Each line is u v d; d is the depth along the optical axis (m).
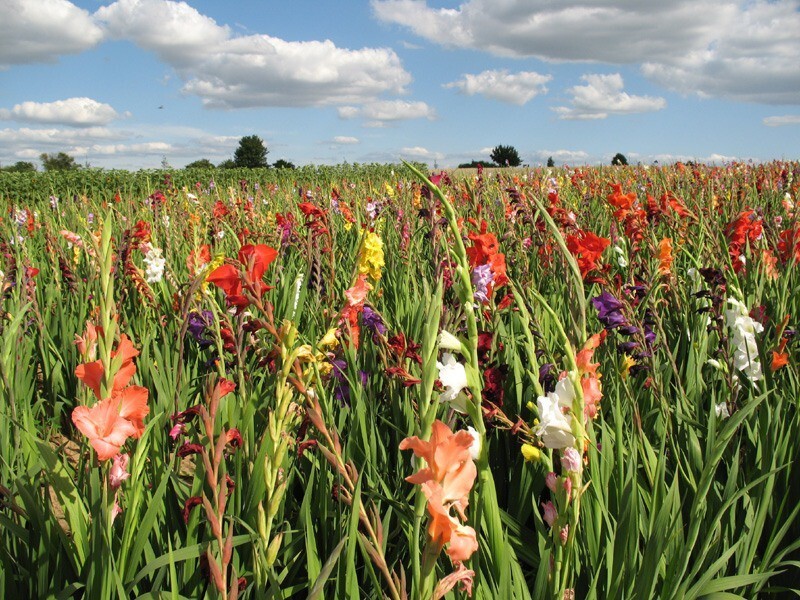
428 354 1.34
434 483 1.19
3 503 2.37
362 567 2.51
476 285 3.03
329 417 2.54
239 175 30.36
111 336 1.82
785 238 5.40
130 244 5.12
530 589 2.51
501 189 9.26
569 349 1.49
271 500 1.82
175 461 2.77
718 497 2.74
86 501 2.49
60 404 4.52
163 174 26.78
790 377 3.43
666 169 15.59
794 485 2.87
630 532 2.24
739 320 3.10
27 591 2.39
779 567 2.62
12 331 3.45
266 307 1.94
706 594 2.14
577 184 12.41
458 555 1.16
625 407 3.24
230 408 2.89
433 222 4.52
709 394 3.73
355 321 3.57
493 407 2.36
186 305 2.71
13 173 25.83
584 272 3.71
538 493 2.91
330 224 5.12
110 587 1.99
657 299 4.30
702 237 5.87
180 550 2.10
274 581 1.78
